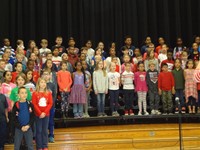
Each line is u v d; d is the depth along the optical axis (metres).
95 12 10.38
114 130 7.06
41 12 9.99
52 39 10.16
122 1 10.48
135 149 6.66
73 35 10.28
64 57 7.71
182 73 7.88
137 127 7.39
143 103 7.72
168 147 6.77
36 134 6.15
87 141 6.71
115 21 10.40
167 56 8.48
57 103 7.77
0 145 6.14
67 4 10.16
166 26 10.51
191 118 7.97
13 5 9.82
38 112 6.04
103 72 7.62
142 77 7.74
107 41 10.39
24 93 5.88
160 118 7.96
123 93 7.89
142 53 9.15
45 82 6.21
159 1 10.67
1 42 9.68
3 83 6.54
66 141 6.74
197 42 9.23
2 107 6.18
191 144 6.92
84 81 7.57
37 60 7.75
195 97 7.66
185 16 10.70
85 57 8.23
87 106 7.64
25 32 9.99
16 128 5.82
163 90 7.72
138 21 10.56
